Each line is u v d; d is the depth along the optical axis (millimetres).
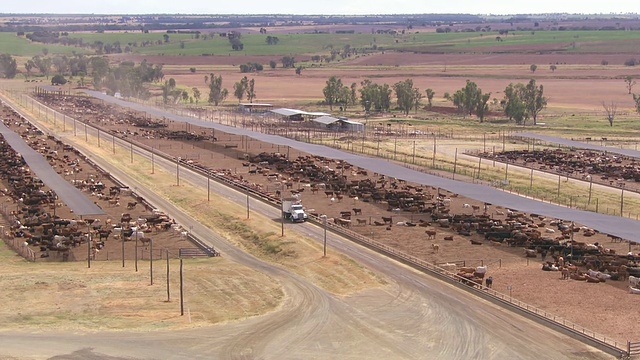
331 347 85438
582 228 139375
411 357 82625
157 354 83625
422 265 113812
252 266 117062
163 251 125500
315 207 156625
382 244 126125
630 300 98938
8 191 165000
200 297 101812
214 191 172375
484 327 90688
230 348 85250
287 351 84375
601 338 85812
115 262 118250
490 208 157625
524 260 118312
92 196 163875
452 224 140125
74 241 127438
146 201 160000
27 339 87125
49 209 150875
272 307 98062
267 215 148250
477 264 115750
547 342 86062
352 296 102000
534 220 146625
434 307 97375
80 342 86562
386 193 168375
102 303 99062
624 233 119812
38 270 112625
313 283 108188
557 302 98000
